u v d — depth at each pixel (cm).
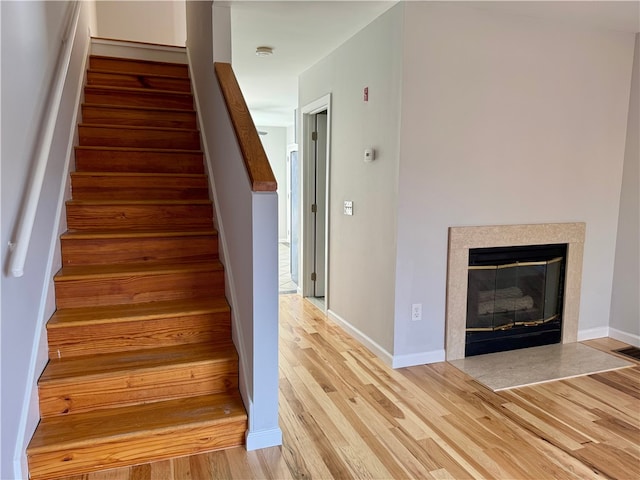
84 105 331
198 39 350
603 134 338
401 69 273
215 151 285
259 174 193
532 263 332
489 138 302
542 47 307
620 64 335
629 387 275
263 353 201
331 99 378
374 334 327
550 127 319
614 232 356
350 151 349
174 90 390
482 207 307
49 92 221
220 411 206
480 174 303
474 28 286
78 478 183
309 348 338
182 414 203
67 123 277
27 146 185
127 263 261
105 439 184
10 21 164
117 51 415
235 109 235
